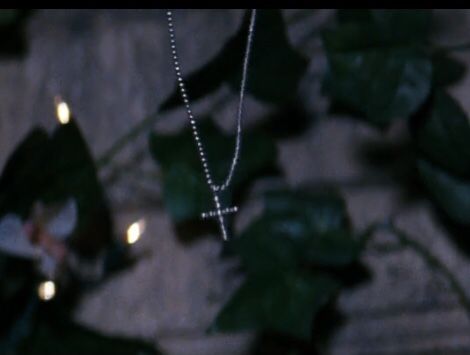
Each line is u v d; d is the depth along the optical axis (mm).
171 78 786
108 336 715
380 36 691
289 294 704
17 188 679
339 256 715
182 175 722
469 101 755
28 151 671
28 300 714
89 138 791
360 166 774
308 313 700
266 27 668
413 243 751
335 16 765
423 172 718
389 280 773
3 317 713
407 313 774
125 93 789
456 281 750
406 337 774
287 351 779
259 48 685
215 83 694
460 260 766
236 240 721
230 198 725
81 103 792
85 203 701
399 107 688
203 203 722
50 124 793
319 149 776
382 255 773
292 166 779
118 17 789
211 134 739
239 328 696
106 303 786
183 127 780
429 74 686
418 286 772
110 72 790
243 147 732
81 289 779
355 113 748
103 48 791
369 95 689
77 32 792
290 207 725
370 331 776
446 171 713
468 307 741
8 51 796
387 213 772
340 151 775
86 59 792
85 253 774
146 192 784
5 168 672
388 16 693
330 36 690
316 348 777
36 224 679
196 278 786
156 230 786
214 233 783
